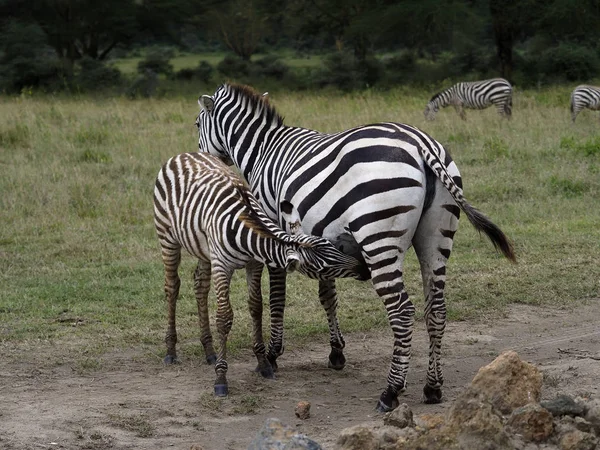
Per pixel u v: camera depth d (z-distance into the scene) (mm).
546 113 27406
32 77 44375
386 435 6109
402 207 7250
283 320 9727
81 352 9344
